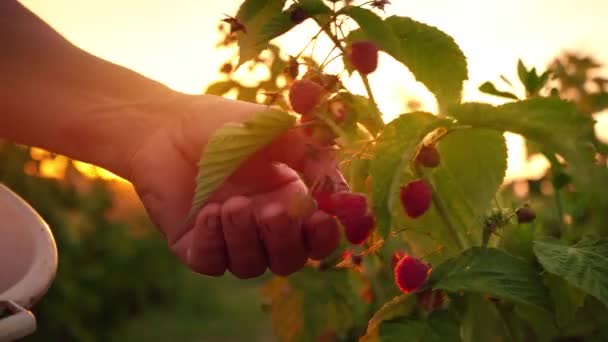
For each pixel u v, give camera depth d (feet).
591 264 1.44
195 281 11.30
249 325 9.87
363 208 1.35
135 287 10.00
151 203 1.95
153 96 2.03
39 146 2.09
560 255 1.47
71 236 8.27
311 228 1.55
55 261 1.59
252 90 2.22
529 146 2.07
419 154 1.38
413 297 1.55
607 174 1.94
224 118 1.86
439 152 1.43
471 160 1.42
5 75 2.06
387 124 1.29
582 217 2.12
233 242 1.59
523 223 1.61
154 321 10.20
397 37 1.49
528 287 1.43
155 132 1.98
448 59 1.48
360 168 1.43
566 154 1.25
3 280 1.63
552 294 1.53
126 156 2.00
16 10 2.11
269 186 1.75
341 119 1.32
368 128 1.42
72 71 2.07
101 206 9.07
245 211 1.55
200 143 1.87
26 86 2.06
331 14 1.43
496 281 1.43
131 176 2.01
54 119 2.04
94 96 2.05
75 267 8.55
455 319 1.48
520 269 1.44
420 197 1.39
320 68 1.40
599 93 2.78
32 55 2.07
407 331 1.48
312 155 1.39
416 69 1.50
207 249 1.63
